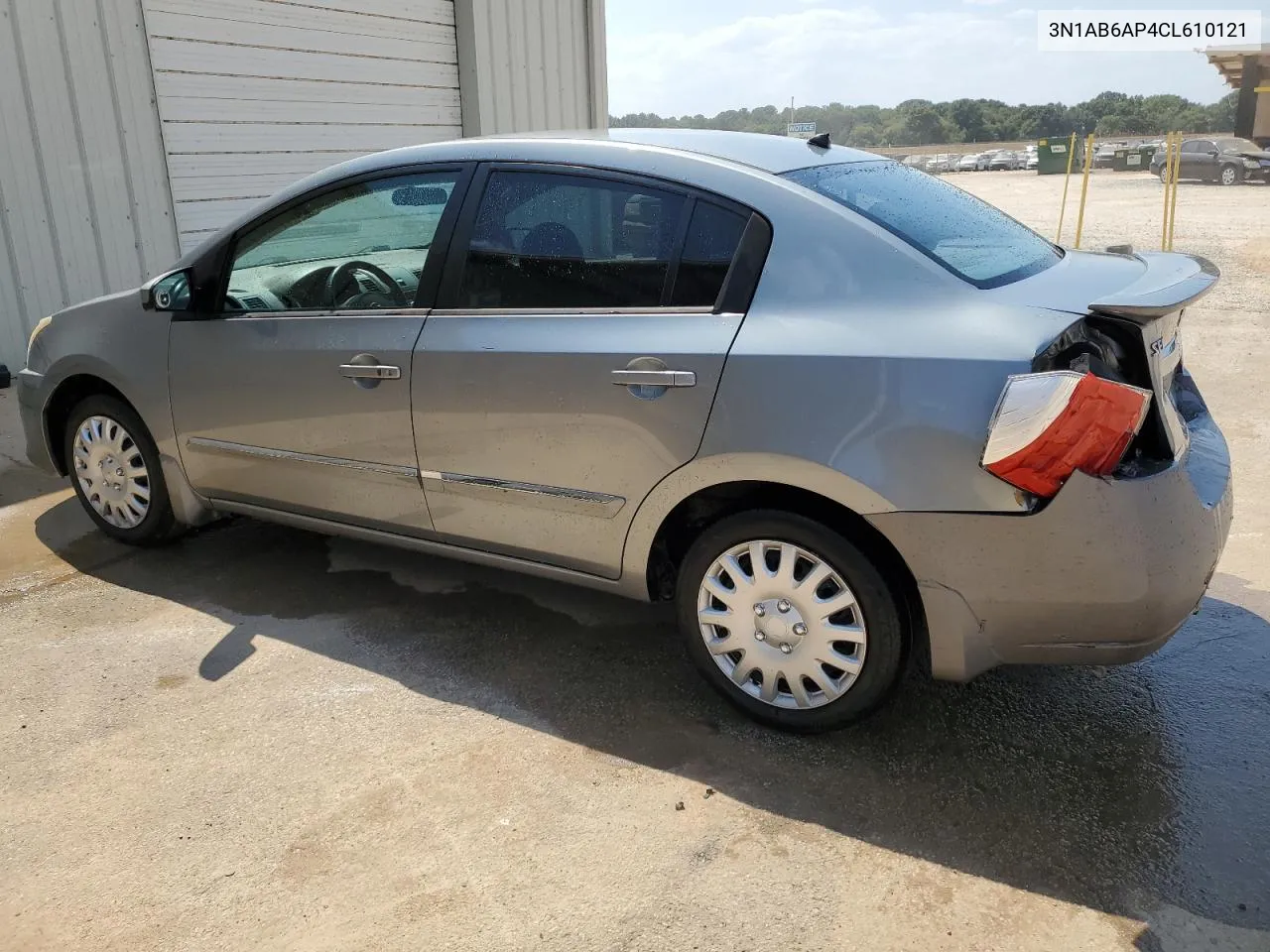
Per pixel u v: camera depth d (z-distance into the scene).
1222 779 2.69
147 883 2.34
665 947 2.14
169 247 7.04
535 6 9.59
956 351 2.43
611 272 2.92
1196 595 2.48
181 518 4.05
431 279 3.22
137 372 3.91
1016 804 2.59
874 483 2.50
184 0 6.85
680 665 3.31
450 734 2.92
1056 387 2.31
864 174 3.10
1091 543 2.36
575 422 2.92
